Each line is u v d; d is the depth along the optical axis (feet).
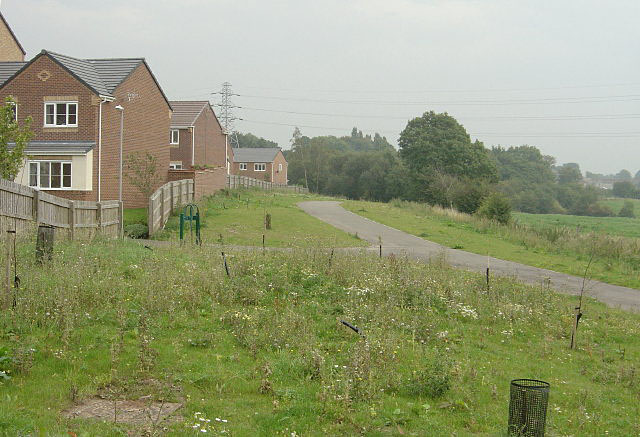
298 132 397.19
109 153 101.04
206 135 173.88
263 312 34.96
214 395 23.17
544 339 39.22
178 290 36.52
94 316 30.14
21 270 34.01
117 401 21.53
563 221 227.61
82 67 103.30
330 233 92.48
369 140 605.31
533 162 381.81
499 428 22.67
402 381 26.84
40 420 18.85
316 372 26.17
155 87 117.50
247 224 93.30
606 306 52.90
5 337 25.81
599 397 28.58
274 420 21.09
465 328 38.88
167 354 26.73
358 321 35.55
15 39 139.33
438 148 245.86
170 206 95.25
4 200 47.14
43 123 97.86
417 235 102.12
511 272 68.80
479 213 143.23
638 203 362.74
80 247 46.52
